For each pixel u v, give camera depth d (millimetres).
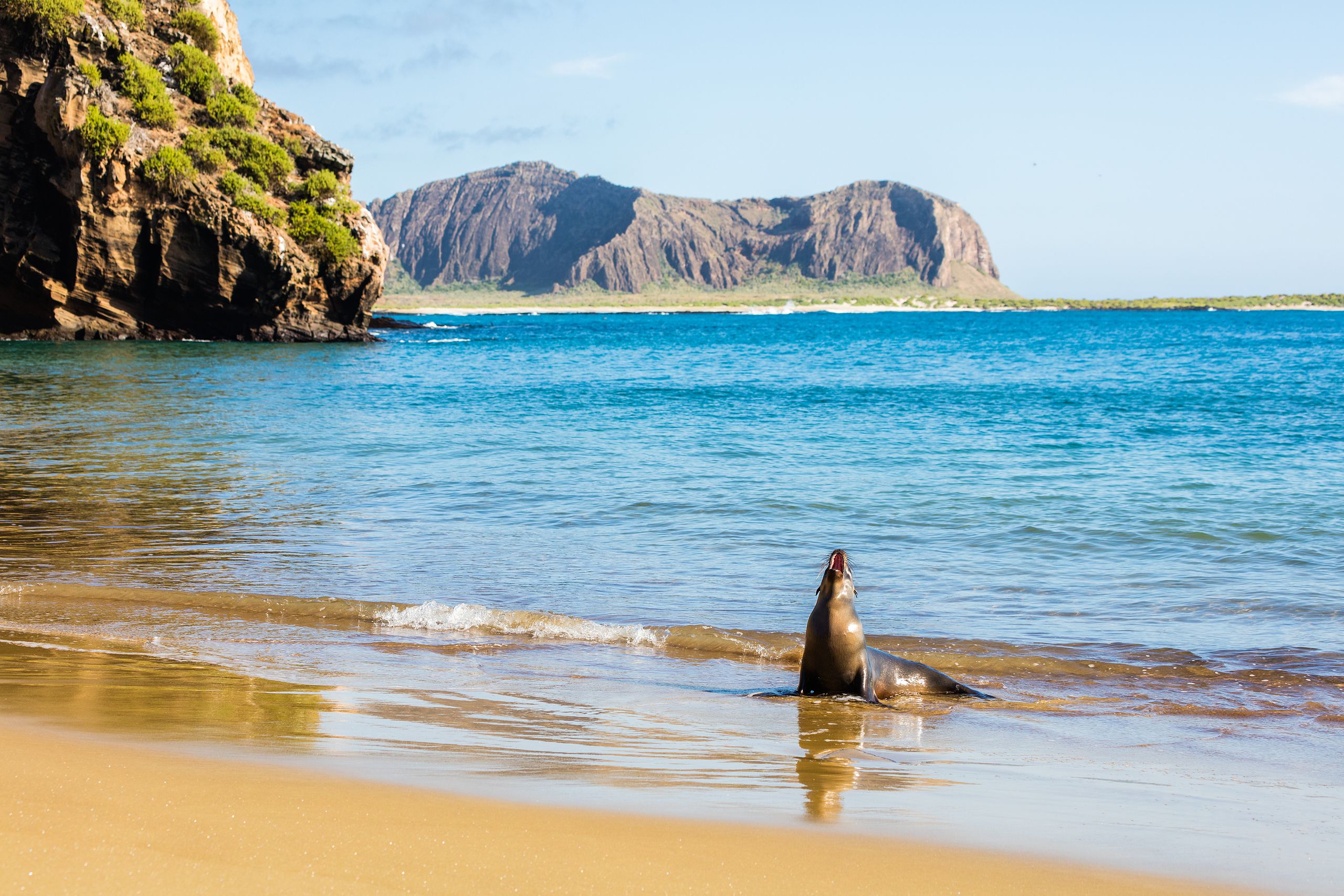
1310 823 4848
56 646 8133
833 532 14383
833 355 81438
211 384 40500
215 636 8797
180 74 68062
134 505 15586
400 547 13117
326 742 5527
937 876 3848
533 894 3488
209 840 3812
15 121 60844
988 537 14109
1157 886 3855
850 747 6184
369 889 3459
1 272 61719
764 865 3879
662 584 11430
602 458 21672
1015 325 183125
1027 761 6016
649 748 5895
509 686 7535
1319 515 15555
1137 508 16219
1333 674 8352
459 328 142750
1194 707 7453
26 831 3803
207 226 63562
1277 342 102562
